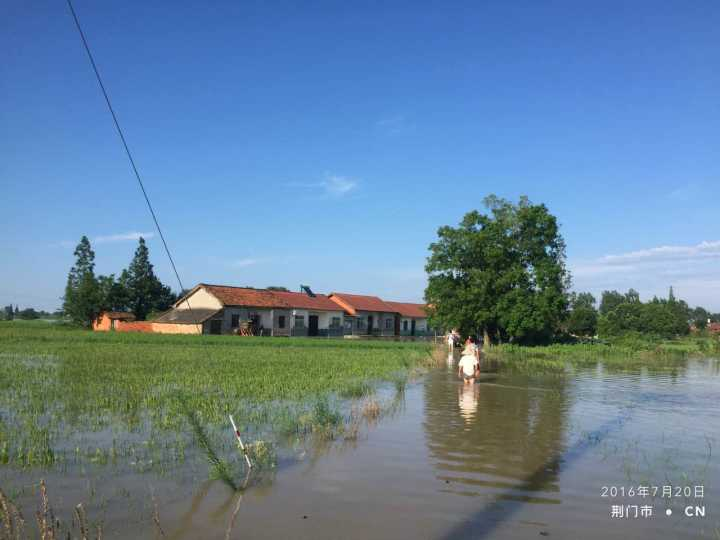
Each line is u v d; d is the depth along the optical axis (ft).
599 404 54.29
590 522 23.32
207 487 26.37
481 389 63.46
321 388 57.72
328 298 241.14
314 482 27.48
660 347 151.53
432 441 36.63
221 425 38.81
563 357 121.29
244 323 181.88
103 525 21.80
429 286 153.58
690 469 31.37
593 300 342.03
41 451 31.50
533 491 27.12
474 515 23.81
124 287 249.34
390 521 22.90
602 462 32.58
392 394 57.72
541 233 155.12
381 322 254.47
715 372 95.25
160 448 32.63
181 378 61.72
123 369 69.87
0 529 20.52
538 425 42.83
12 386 54.54
